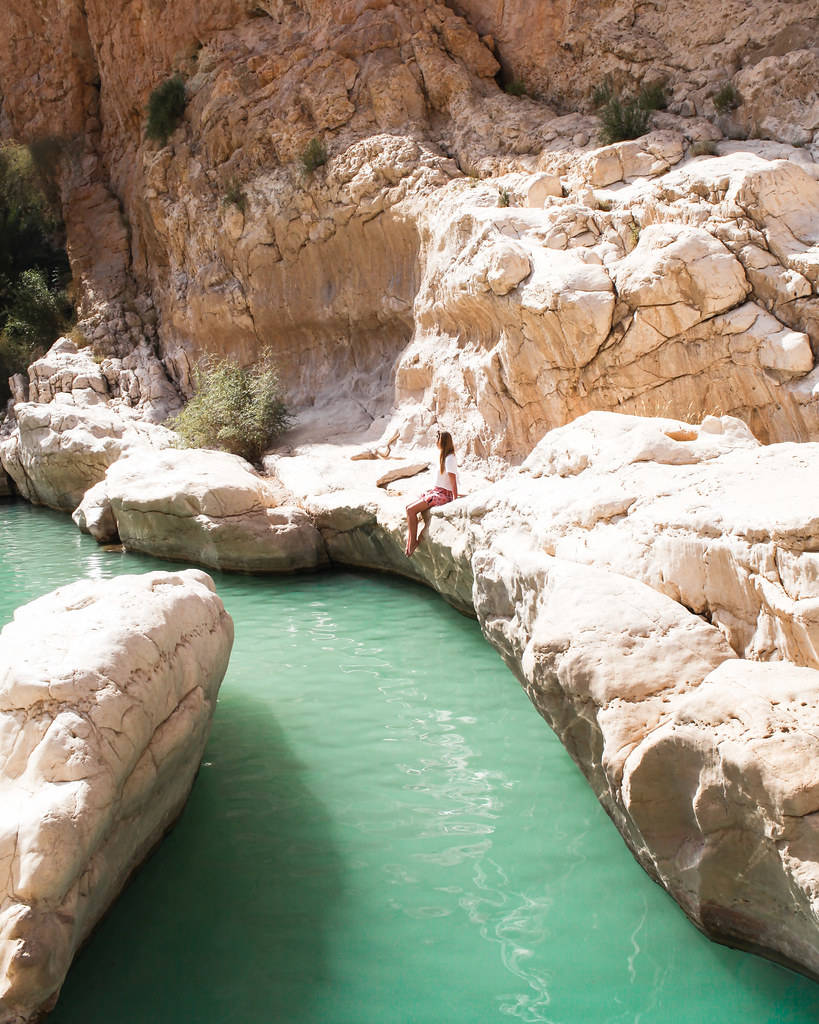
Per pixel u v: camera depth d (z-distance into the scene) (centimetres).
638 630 432
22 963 299
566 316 884
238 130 1540
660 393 887
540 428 982
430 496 836
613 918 383
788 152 973
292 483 1117
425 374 1198
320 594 914
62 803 337
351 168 1348
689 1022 320
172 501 1023
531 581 523
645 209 946
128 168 1995
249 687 662
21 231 2150
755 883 338
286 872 423
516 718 597
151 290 1892
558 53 1340
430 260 1188
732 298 842
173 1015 331
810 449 564
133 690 402
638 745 373
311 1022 326
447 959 359
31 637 425
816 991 331
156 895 406
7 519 1457
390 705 623
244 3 1686
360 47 1441
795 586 403
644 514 516
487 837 451
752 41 1115
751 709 347
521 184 1106
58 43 2100
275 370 1495
